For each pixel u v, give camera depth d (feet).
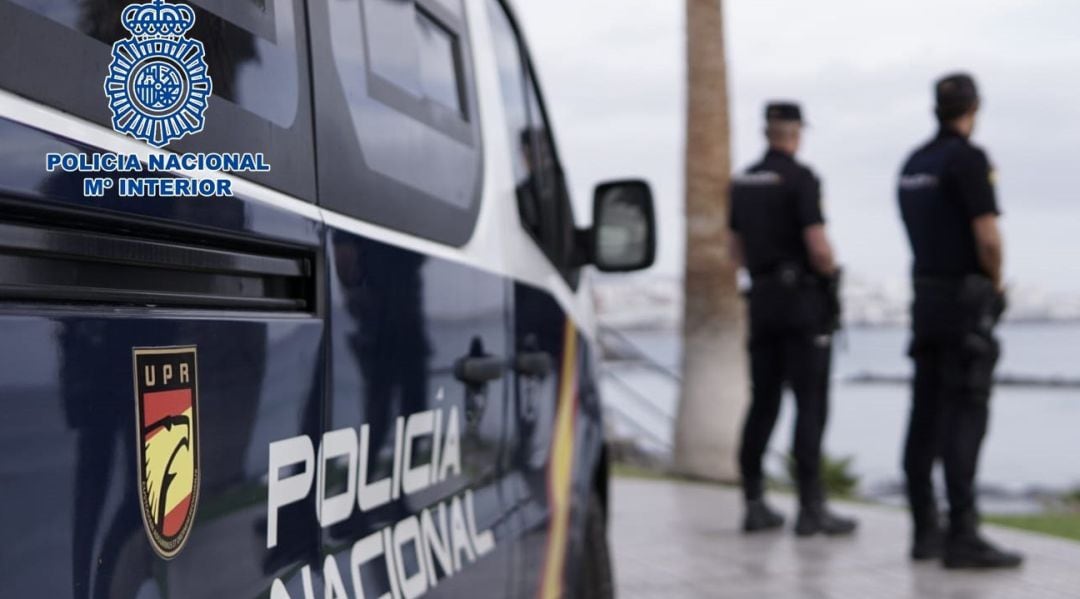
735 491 28.40
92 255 4.39
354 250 6.52
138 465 4.49
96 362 4.28
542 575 10.05
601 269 12.15
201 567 4.91
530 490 9.82
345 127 6.53
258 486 5.37
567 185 12.00
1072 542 21.56
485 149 9.34
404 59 7.74
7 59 4.02
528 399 9.89
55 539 4.06
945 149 18.47
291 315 5.80
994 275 18.52
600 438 12.53
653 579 19.12
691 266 33.42
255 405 5.35
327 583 6.06
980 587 18.24
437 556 7.62
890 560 20.25
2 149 3.94
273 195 5.67
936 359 19.56
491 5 10.19
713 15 33.83
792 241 21.80
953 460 19.20
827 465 34.17
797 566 19.90
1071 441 66.64
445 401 7.88
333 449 6.15
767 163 21.91
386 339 6.91
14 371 3.91
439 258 7.90
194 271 5.02
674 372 34.30
